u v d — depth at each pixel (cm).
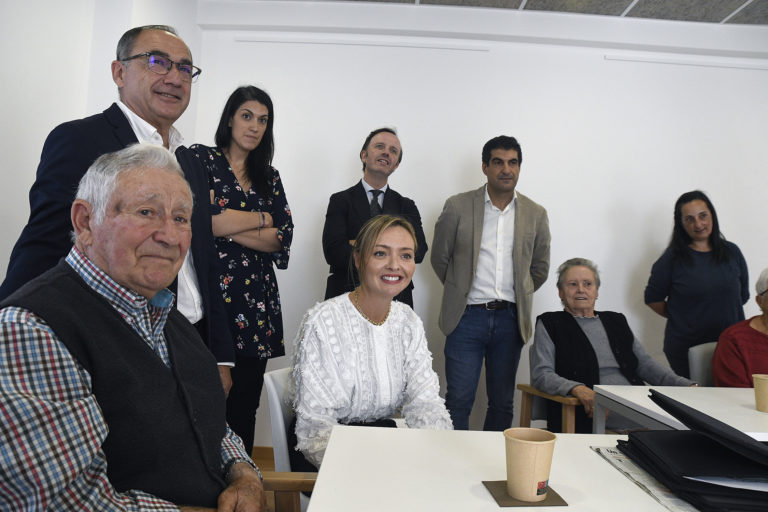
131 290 84
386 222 135
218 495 89
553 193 325
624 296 324
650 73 330
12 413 63
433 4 313
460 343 263
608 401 159
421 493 75
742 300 285
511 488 74
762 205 329
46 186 113
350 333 134
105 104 243
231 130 200
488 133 323
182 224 90
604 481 83
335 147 320
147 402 80
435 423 128
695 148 330
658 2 304
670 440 88
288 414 135
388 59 323
